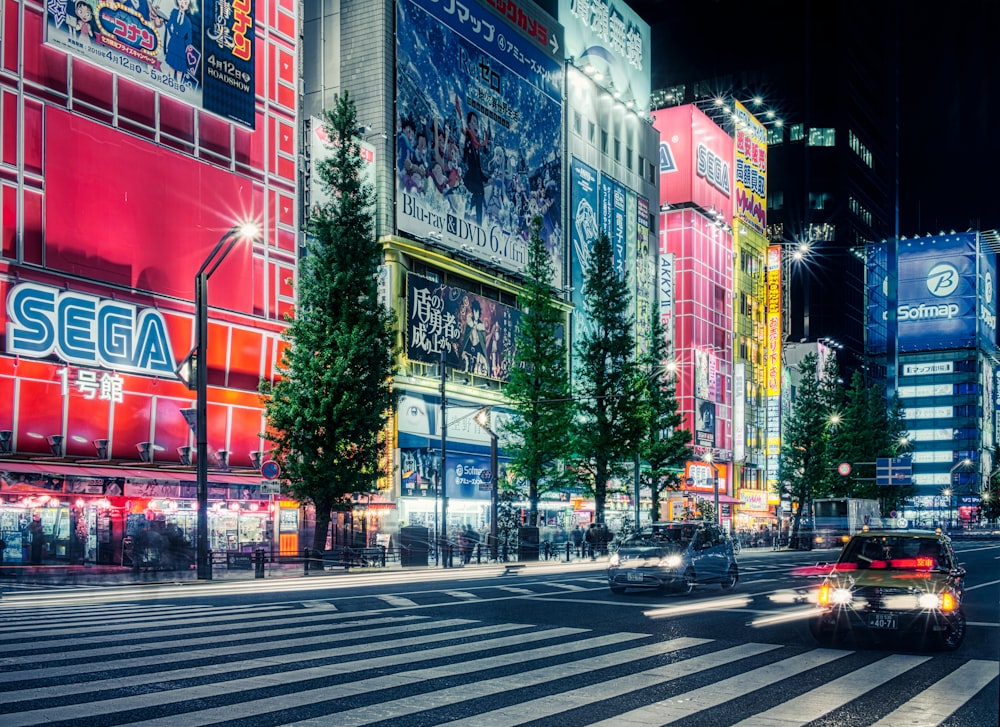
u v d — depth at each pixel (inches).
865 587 470.3
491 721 284.5
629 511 2303.2
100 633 478.3
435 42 1918.1
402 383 1761.8
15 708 287.3
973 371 5920.3
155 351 1294.3
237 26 1460.4
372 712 293.6
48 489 1101.1
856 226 5354.3
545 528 1982.0
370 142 1768.0
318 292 1267.2
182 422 1322.6
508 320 2133.4
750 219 3499.0
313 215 1352.1
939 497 5890.8
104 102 1254.3
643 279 2694.4
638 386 1758.1
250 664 381.4
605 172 2541.8
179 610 619.2
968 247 6028.5
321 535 1263.5
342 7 1825.8
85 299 1206.9
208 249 1389.0
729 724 286.2
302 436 1240.8
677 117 3093.0
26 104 1157.7
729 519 3102.9
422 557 1413.6
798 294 5068.9
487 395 2014.0
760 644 480.7
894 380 6077.8
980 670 401.4
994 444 6299.2
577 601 733.3
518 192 2151.8
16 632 479.8
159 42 1332.4
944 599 460.1
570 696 328.2
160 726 267.0
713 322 3125.0
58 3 1196.5
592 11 2546.8
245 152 1466.5
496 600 724.7
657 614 637.3
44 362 1152.2
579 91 2437.3
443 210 1909.4
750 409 3368.6
